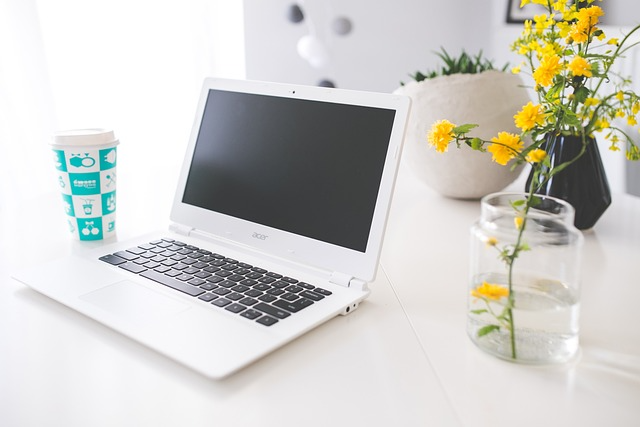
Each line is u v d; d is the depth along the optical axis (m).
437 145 0.77
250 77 2.66
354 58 2.64
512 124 1.09
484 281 0.65
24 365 0.64
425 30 2.60
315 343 0.68
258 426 0.54
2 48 2.15
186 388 0.60
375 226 0.78
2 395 0.59
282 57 2.64
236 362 0.61
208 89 1.02
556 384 0.60
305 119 0.88
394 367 0.63
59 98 2.37
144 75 2.49
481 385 0.60
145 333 0.67
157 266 0.86
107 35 2.39
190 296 0.76
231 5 2.54
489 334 0.65
